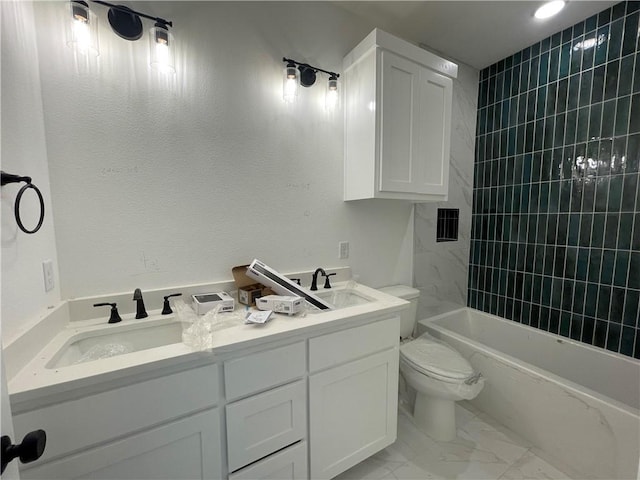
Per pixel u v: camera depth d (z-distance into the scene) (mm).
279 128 1562
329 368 1204
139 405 825
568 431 1446
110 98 1153
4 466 473
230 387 974
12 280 793
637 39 1601
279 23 1530
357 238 1907
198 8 1314
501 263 2361
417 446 1602
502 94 2299
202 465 943
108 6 1110
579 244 1904
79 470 758
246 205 1493
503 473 1424
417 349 1763
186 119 1312
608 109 1729
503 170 2314
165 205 1291
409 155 1648
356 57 1628
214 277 1430
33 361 833
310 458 1185
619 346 1755
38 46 1017
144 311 1185
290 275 1636
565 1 1649
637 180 1642
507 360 1707
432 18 1812
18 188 856
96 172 1146
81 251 1139
